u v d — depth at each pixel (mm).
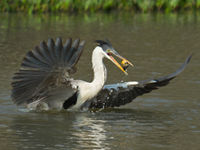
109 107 12555
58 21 28359
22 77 11031
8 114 11172
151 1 34969
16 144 8898
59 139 9258
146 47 20812
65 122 10633
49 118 11008
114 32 24547
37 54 10750
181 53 19688
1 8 32000
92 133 9758
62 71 11102
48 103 11898
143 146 8953
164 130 10070
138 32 24844
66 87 11641
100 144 9000
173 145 9023
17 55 18266
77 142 9102
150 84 12062
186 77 15516
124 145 8992
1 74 15008
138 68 16750
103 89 12305
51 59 10812
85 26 26438
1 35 22484
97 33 23891
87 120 10922
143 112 11773
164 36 23812
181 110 11867
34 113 11453
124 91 12312
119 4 35375
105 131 9922
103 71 12078
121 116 11383
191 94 13414
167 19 30656
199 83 14656
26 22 27328
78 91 11922
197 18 31438
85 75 15539
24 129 9922
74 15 31938
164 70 16406
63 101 11953
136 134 9750
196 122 10750
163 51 20016
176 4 34719
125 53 19297
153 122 10750
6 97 12492
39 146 8812
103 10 34750
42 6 32281
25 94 11305
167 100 12820
